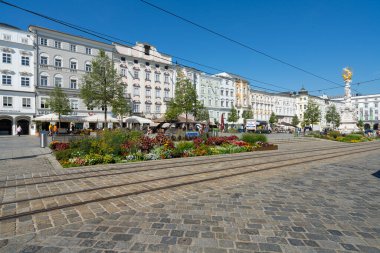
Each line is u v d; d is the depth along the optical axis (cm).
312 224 421
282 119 8956
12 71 3744
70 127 4122
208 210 488
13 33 3762
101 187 657
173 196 586
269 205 522
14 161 1087
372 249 339
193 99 3756
